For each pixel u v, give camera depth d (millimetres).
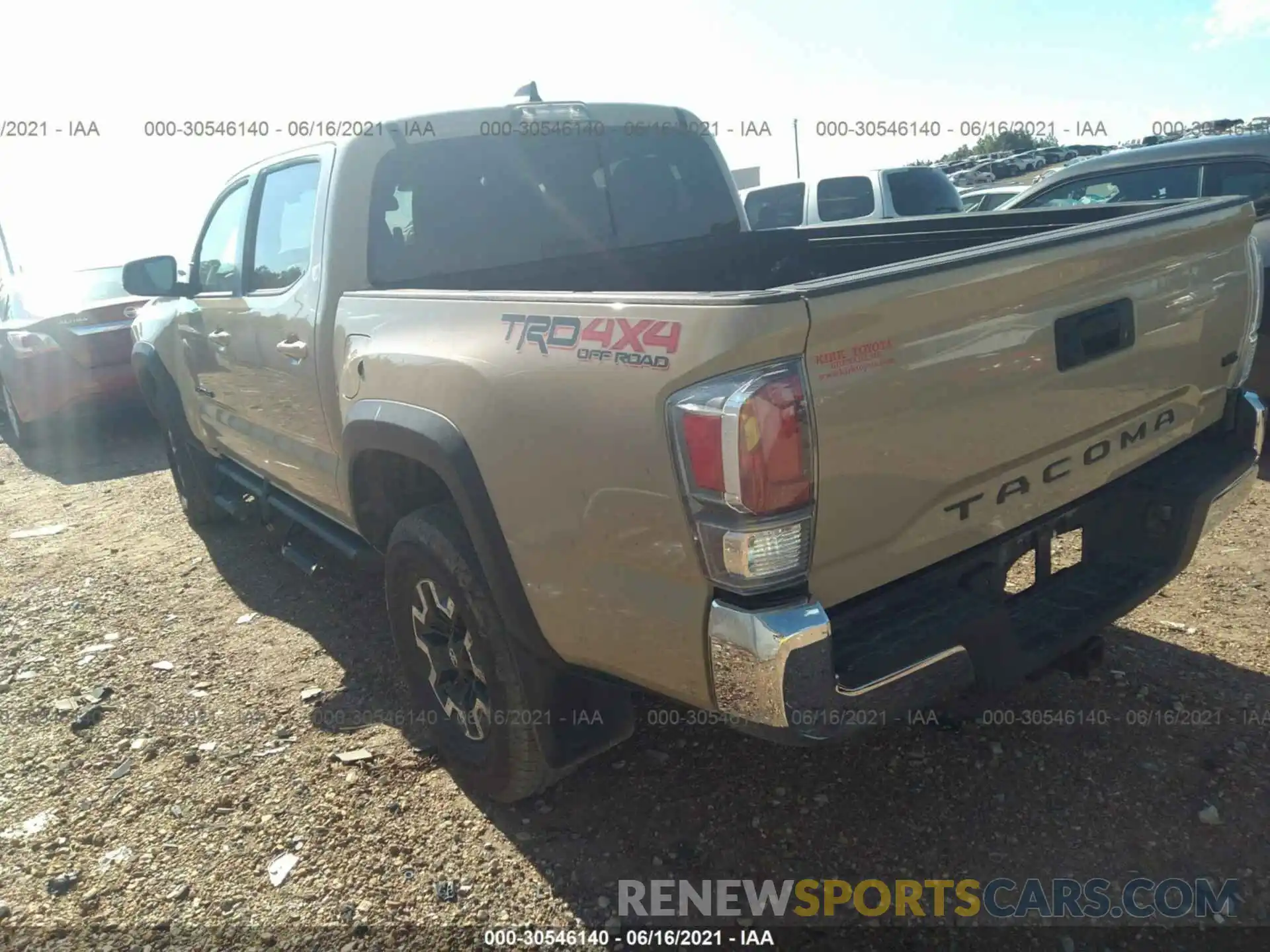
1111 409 2492
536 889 2576
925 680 2062
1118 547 2793
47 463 8156
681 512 1968
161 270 4594
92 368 8102
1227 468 2777
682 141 4172
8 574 5305
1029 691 3230
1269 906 2334
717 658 1980
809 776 2936
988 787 2812
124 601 4766
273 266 3816
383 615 4340
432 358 2598
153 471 7570
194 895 2645
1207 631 3523
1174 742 2920
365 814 2932
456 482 2496
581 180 3842
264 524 4523
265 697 3688
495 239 3629
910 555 2168
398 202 3385
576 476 2180
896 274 1960
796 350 1847
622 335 2049
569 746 2615
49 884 2727
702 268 4078
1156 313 2551
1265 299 5102
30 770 3316
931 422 2074
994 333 2152
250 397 4121
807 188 11375
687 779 2969
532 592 2418
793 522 1883
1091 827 2623
